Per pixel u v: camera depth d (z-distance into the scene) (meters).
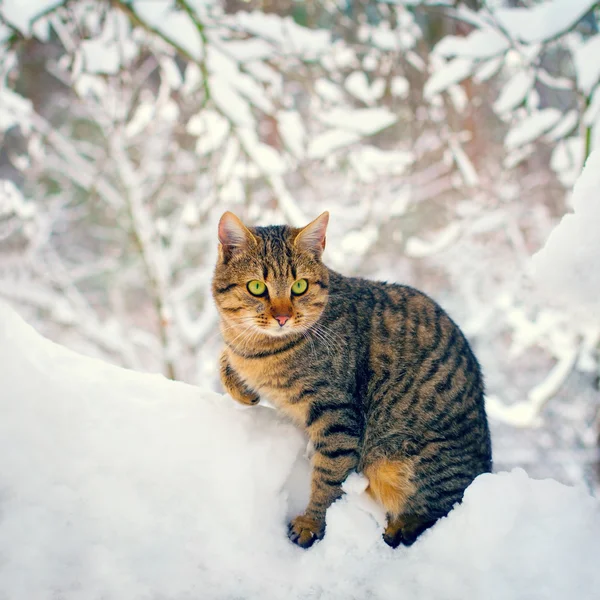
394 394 3.11
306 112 9.57
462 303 8.93
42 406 2.38
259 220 6.63
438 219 9.14
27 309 8.49
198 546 2.29
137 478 2.35
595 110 5.32
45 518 2.17
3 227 8.24
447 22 8.76
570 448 8.77
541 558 2.32
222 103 5.52
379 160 6.37
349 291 3.37
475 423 3.24
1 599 2.02
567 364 6.75
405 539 2.87
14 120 6.80
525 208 8.70
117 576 2.15
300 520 2.74
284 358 3.04
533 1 7.11
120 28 6.26
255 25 5.72
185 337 7.74
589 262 2.47
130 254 9.92
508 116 6.14
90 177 8.18
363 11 7.92
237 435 2.62
